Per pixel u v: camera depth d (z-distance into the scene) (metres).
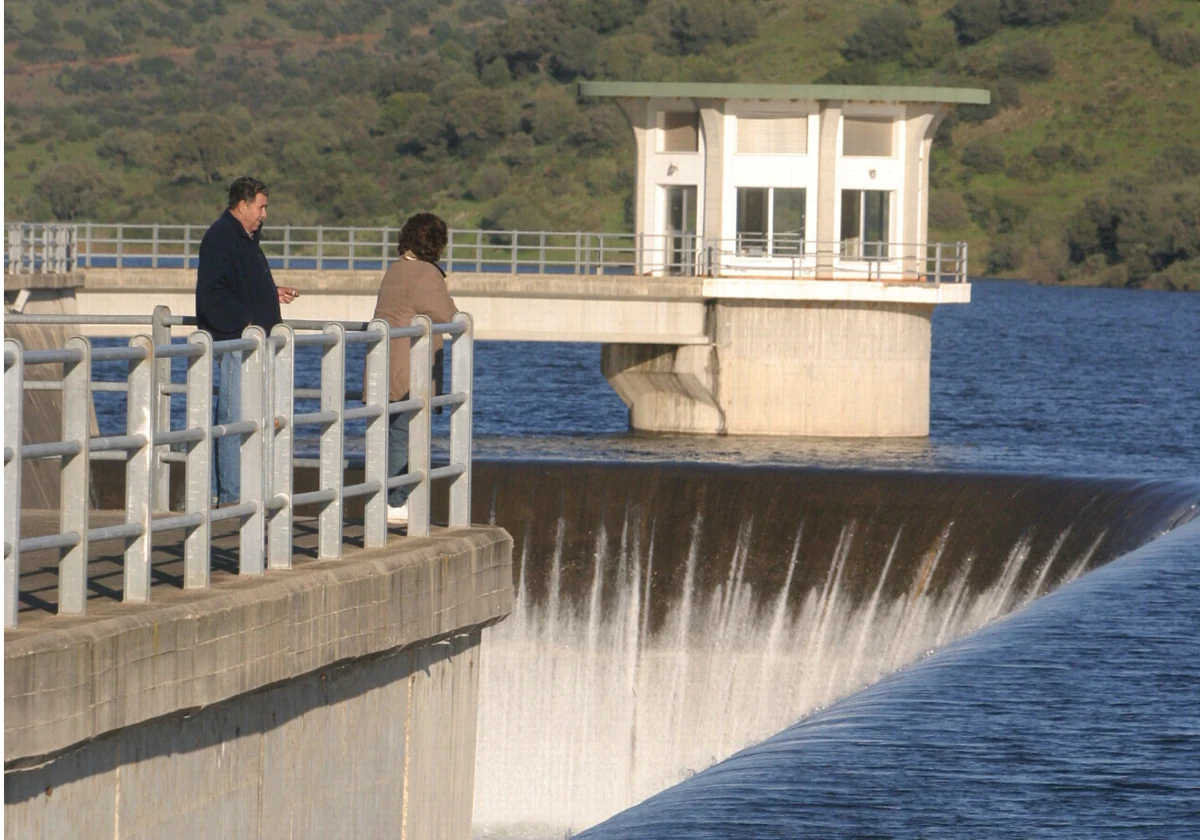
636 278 155.88
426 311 41.59
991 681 42.84
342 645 35.09
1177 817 32.62
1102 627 49.09
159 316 41.91
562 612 92.44
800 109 158.75
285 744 34.56
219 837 32.72
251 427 33.84
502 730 90.00
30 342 124.50
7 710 27.02
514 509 93.62
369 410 37.38
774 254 159.62
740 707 90.06
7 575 28.48
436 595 38.62
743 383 156.00
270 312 38.97
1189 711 40.00
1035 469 150.25
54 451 29.06
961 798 33.53
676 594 91.62
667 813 32.75
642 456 140.25
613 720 90.06
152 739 30.73
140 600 31.20
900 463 140.25
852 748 37.09
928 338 160.12
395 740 38.62
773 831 31.52
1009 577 87.31
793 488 92.31
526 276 155.62
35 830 28.23
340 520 36.62
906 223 161.25
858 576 90.00
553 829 87.00
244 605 32.12
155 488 42.47
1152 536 81.50
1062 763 35.94
